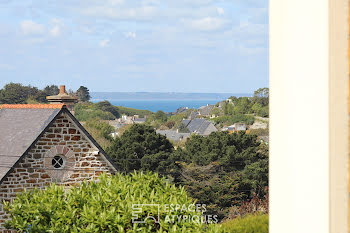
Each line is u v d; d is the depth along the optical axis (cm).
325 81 241
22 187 1817
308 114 258
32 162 1845
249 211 2680
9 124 2041
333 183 236
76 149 1938
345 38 227
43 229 1059
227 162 3091
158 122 7550
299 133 268
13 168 1797
